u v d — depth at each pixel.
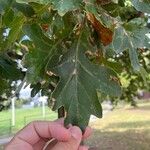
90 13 0.17
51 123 0.18
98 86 0.18
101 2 0.18
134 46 0.17
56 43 0.19
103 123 2.57
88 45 0.19
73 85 0.18
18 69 0.25
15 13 0.19
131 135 2.06
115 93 0.18
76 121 0.17
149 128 2.30
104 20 0.17
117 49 0.17
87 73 0.18
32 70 0.18
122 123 2.59
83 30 0.19
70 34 0.19
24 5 0.18
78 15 0.19
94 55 0.19
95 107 0.18
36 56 0.18
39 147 0.18
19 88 0.18
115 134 2.11
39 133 0.18
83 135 0.17
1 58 0.25
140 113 3.16
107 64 0.20
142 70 0.22
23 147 0.18
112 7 0.19
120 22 0.18
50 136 0.17
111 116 2.93
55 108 0.18
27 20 0.19
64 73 0.18
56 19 0.19
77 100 0.18
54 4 0.15
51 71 0.18
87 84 0.18
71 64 0.18
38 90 0.27
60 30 0.19
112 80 0.18
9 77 0.25
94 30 0.19
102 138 1.95
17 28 0.19
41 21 0.19
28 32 0.19
